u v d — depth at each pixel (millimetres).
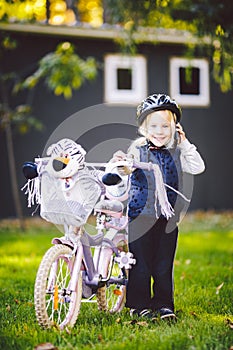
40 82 24438
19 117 21656
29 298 9844
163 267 8133
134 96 25422
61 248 7535
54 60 19641
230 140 26969
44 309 7305
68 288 7645
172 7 13430
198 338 7008
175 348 6656
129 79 25375
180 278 11758
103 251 8117
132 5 13883
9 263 13641
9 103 24047
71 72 19531
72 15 29594
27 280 11531
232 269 12945
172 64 25750
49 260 7367
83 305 9008
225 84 14375
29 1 15125
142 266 8062
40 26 22984
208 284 11102
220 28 12781
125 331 7414
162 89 25750
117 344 6852
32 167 7484
